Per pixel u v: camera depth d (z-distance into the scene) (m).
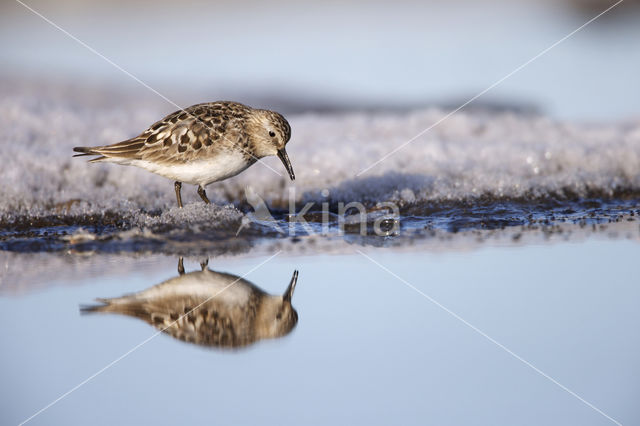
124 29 30.05
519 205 12.36
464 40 27.88
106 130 15.35
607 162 13.90
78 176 12.56
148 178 12.83
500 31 29.30
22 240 10.35
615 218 11.81
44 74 23.69
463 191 12.62
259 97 21.98
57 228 10.88
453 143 15.19
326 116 19.09
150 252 10.13
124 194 12.05
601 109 20.16
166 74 24.22
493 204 12.36
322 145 15.16
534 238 10.81
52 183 12.26
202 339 7.82
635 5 31.27
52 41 28.23
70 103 19.08
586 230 11.16
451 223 11.56
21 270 9.26
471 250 10.30
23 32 29.41
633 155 14.04
